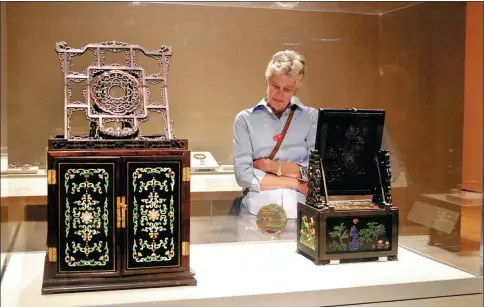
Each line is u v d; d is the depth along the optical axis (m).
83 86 2.85
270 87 3.14
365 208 2.93
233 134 3.14
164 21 2.99
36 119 2.89
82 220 2.41
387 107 3.28
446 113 3.10
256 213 3.21
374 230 2.94
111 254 2.45
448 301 2.75
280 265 2.87
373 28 3.22
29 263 2.82
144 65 2.93
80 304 2.31
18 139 2.88
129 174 2.43
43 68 2.87
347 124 2.92
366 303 2.62
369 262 2.96
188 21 3.01
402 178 3.32
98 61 2.62
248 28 3.09
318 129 2.90
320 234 2.85
